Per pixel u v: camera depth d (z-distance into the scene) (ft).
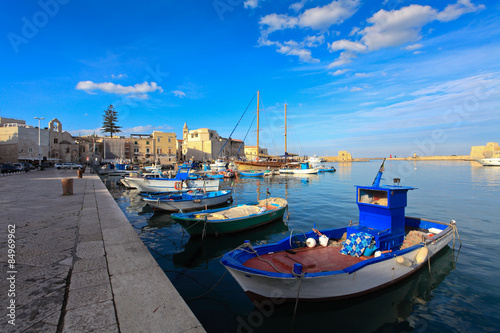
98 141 260.83
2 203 38.86
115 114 272.31
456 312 19.49
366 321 18.62
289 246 25.49
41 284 14.02
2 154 174.50
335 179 140.97
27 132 179.11
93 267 16.37
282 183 123.54
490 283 23.57
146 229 44.52
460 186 97.91
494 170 183.83
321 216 52.42
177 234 41.39
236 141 384.68
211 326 18.13
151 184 83.51
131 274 15.52
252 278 18.49
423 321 18.51
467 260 28.53
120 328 10.51
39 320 10.80
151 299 12.80
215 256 31.89
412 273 24.34
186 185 76.13
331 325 18.24
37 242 21.03
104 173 172.96
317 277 17.93
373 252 23.06
